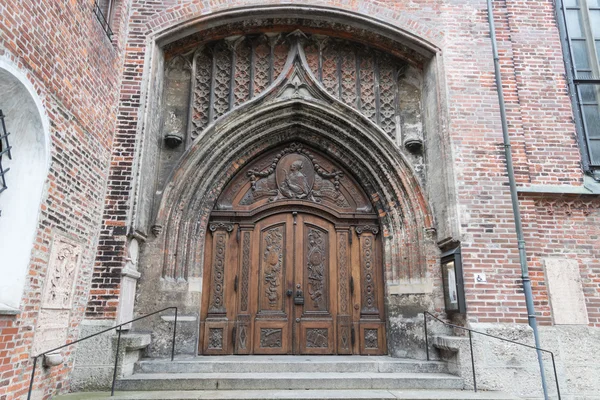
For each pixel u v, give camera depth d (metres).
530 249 6.77
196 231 7.27
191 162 7.23
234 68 7.84
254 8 7.31
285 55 8.00
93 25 5.95
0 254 4.48
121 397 5.12
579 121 7.75
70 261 5.44
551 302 6.58
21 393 4.50
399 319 7.09
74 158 5.48
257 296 7.37
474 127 7.09
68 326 5.46
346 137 7.74
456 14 7.67
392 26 7.47
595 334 6.49
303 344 7.21
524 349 6.10
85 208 5.80
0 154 4.50
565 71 7.88
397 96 7.98
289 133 7.92
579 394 6.20
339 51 8.13
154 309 6.65
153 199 7.04
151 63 7.01
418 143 7.59
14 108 4.56
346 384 5.77
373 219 7.77
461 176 6.85
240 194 7.79
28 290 4.57
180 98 7.70
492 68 7.41
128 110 6.74
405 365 6.36
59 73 5.11
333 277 7.54
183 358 6.57
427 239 7.19
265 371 6.21
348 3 7.49
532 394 5.95
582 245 6.91
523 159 7.12
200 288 7.03
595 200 7.11
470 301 6.33
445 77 7.29
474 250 6.55
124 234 6.22
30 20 4.53
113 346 5.74
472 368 5.84
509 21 8.00
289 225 7.71
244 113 7.52
